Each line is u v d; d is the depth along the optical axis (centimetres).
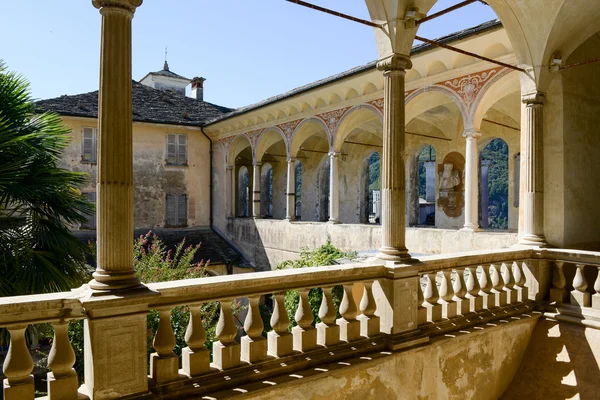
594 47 931
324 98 1884
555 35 790
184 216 2641
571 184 846
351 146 2656
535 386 702
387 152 593
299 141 2133
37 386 1111
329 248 1574
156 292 390
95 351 364
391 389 548
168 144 2605
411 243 1434
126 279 386
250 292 459
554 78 841
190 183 2669
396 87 591
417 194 2242
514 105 1702
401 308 570
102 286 376
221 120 2473
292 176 2145
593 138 911
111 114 387
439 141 2062
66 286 809
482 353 674
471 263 696
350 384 506
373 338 554
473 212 1302
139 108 2606
